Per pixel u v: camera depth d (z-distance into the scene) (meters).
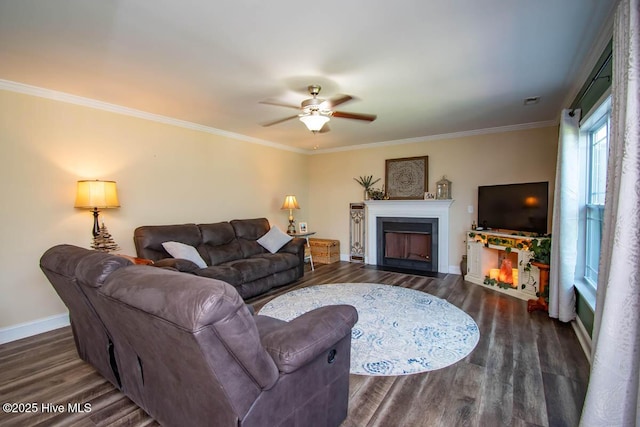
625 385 1.32
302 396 1.49
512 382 2.17
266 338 1.48
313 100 2.85
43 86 3.04
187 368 1.26
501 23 2.02
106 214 3.62
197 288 1.11
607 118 2.65
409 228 5.76
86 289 1.67
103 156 3.59
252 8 1.84
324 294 4.17
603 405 1.37
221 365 1.12
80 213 3.40
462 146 5.22
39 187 3.12
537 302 3.47
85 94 3.27
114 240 3.70
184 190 4.45
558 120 4.28
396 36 2.17
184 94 3.28
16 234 2.99
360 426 1.76
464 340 2.80
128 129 3.82
